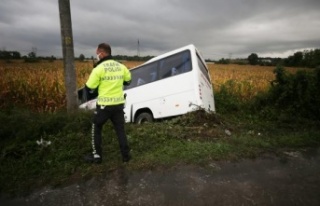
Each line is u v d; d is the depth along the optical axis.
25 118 5.48
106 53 4.14
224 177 3.82
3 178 3.78
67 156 4.42
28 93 10.70
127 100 7.19
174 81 6.47
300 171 4.10
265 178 3.83
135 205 3.16
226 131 5.99
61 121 5.47
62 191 3.51
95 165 4.20
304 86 7.86
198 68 6.30
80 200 3.30
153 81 6.85
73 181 3.76
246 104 9.23
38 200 3.33
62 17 5.96
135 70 7.30
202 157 4.43
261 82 16.44
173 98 6.44
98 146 4.20
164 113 6.57
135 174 3.91
